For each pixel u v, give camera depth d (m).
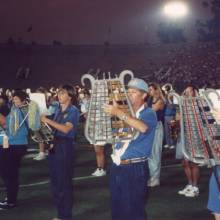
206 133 3.63
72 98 6.40
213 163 3.62
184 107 3.70
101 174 10.23
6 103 9.73
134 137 4.28
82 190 8.81
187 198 8.05
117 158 4.74
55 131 6.28
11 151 7.36
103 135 4.21
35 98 6.30
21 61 50.38
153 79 42.28
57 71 50.31
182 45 48.78
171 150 13.80
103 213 7.21
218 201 4.27
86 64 51.12
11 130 7.27
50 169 6.39
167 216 6.98
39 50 51.22
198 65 40.78
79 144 16.31
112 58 51.19
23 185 9.34
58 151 6.27
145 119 4.65
